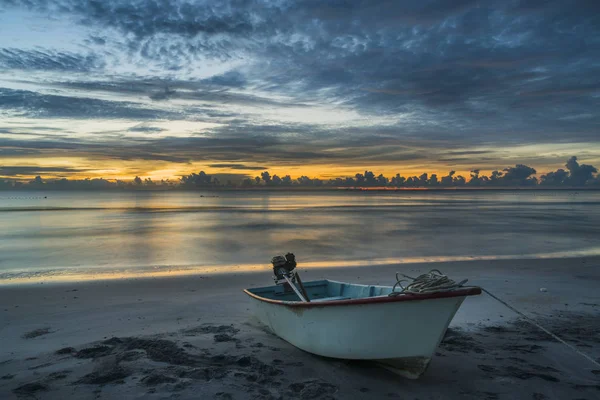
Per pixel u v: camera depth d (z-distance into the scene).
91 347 6.72
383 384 5.73
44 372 5.80
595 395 5.46
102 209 58.84
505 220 41.53
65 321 8.44
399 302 5.39
